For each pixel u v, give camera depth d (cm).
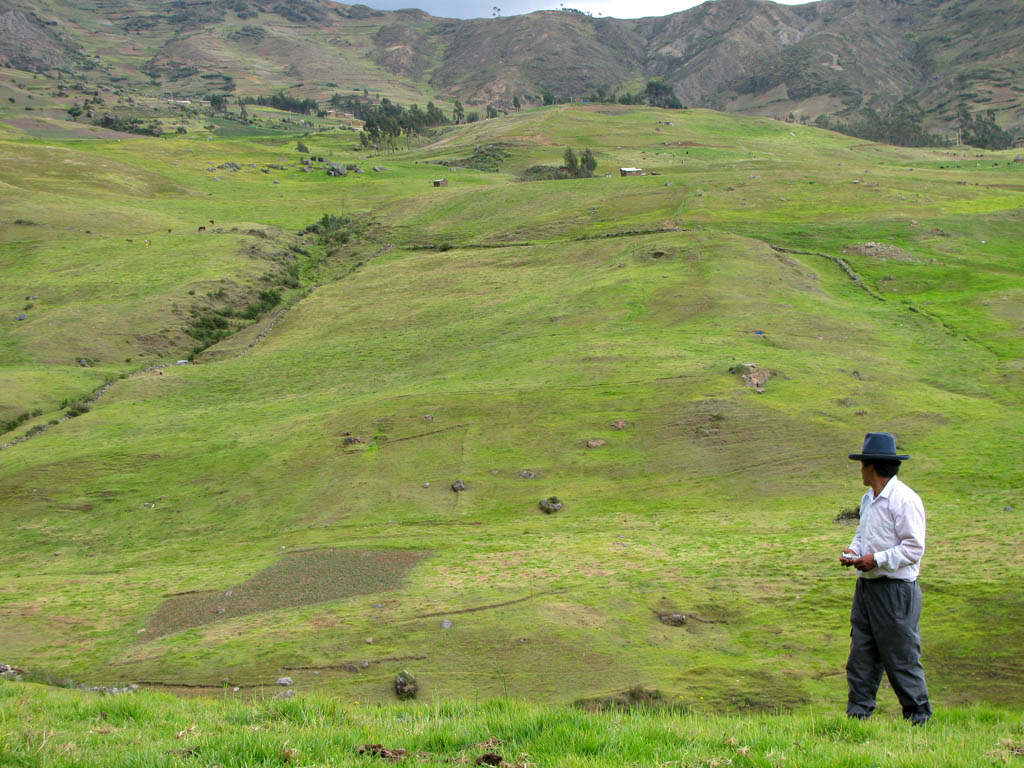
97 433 6381
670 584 2697
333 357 8138
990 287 8338
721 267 8881
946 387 5684
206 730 880
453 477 4831
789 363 5988
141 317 9500
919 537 929
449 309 9319
